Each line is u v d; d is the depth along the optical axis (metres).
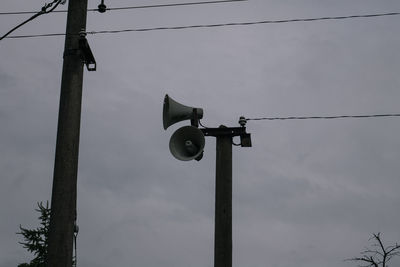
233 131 9.87
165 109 10.20
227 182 9.65
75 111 7.99
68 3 8.54
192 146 9.64
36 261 23.89
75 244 8.45
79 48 8.20
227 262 9.27
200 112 10.09
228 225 9.45
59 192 7.59
